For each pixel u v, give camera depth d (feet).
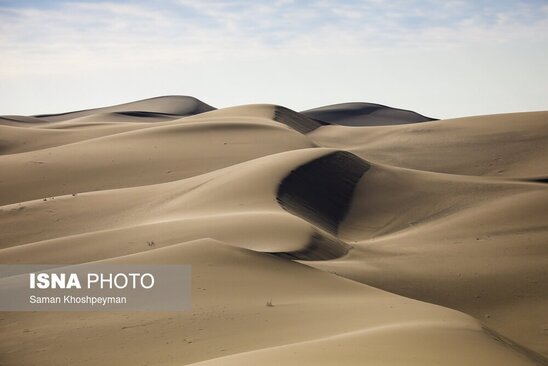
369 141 396.57
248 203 177.68
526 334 113.09
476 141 362.12
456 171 330.13
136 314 84.48
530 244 160.04
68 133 375.86
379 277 130.93
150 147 289.33
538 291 130.11
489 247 158.51
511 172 319.06
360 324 78.43
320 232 152.76
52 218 190.60
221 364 57.21
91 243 138.82
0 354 75.97
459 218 190.29
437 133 384.88
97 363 72.23
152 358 72.33
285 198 186.80
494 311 122.21
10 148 345.10
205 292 90.33
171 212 181.68
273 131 324.39
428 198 214.48
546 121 377.71
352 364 55.06
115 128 384.06
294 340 74.08
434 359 59.26
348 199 207.31
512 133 365.20
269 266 101.09
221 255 102.01
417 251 155.63
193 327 79.66
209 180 209.67
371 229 191.31
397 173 233.76
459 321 80.48
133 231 145.79
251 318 81.82
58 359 73.82
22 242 174.91
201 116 436.35
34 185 244.83
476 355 63.00
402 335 67.26
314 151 233.55
